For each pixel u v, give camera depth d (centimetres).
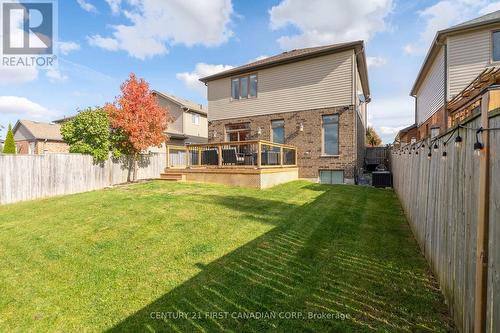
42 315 268
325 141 1234
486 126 172
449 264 250
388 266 335
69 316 265
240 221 535
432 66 1251
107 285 317
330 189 946
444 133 275
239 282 307
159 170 1587
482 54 951
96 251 416
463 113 880
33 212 713
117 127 1297
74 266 369
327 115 1223
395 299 265
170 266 355
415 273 316
